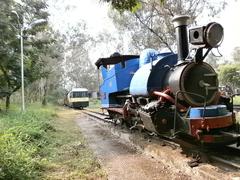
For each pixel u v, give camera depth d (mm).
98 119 24609
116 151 11172
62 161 9602
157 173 8133
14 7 25594
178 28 10328
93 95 78250
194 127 8609
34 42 27828
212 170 7543
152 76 11180
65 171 8516
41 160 9055
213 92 9633
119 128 16828
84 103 52969
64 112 41969
